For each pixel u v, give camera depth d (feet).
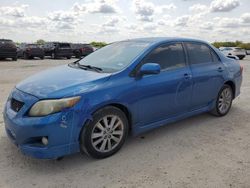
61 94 10.62
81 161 11.68
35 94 10.90
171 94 14.16
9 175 10.48
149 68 12.34
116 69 12.76
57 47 80.79
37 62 63.93
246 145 13.61
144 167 11.25
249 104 21.88
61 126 10.43
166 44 14.64
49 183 10.02
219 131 15.49
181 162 11.71
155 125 13.92
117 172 10.83
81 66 14.32
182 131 15.37
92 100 11.05
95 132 11.52
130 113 12.51
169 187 9.84
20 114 10.75
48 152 10.43
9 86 28.27
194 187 9.86
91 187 9.82
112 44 16.49
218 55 17.76
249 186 9.97
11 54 65.16
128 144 13.46
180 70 14.75
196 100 15.89
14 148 12.64
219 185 10.00
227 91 18.30
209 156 12.31
